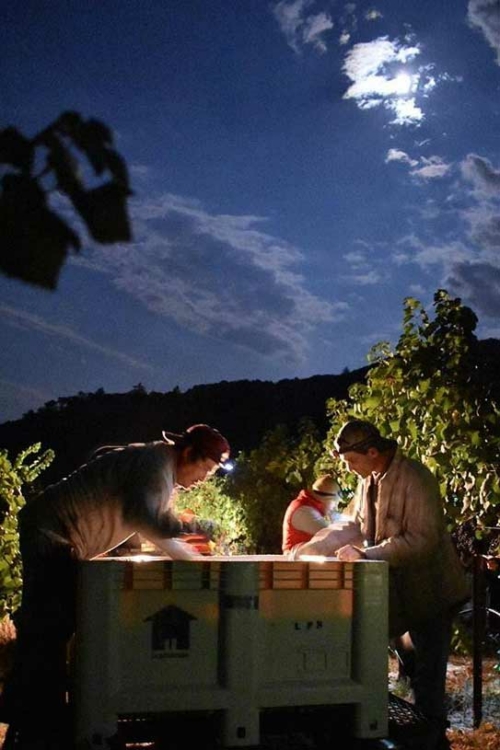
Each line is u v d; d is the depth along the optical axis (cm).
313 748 368
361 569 375
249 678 354
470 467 652
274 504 1170
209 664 355
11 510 834
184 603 354
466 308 696
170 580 352
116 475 415
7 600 823
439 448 674
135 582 348
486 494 645
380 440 477
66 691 406
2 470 845
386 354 749
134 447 424
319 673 369
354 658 374
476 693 568
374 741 378
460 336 689
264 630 363
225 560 386
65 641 400
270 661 363
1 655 646
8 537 825
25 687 391
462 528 764
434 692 466
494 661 758
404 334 717
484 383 671
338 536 492
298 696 362
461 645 718
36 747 379
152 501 405
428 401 679
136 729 361
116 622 345
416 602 466
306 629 369
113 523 416
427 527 459
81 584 346
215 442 426
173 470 423
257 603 358
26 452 888
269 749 362
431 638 471
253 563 358
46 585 403
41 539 406
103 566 344
